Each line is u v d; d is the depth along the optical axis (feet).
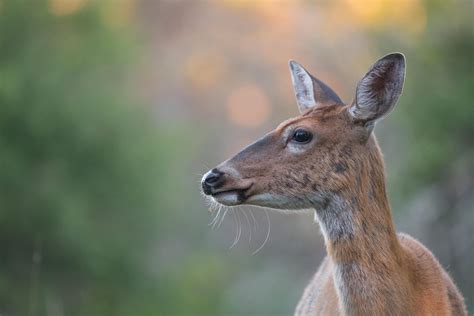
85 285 72.43
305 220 95.76
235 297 81.97
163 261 81.71
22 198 69.62
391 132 65.16
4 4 74.02
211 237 91.56
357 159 22.95
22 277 69.05
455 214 57.67
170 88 142.10
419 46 62.64
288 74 135.95
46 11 75.25
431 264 23.73
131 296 74.13
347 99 95.20
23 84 71.61
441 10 62.95
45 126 71.20
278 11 141.69
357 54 92.89
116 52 77.71
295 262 93.40
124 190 74.64
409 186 59.11
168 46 147.84
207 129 128.26
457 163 58.90
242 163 23.22
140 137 76.69
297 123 23.26
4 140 70.49
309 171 23.04
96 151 73.26
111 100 75.31
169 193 78.54
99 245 71.72
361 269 22.54
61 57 74.59
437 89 60.44
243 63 142.10
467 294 53.98
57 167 72.08
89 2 77.15
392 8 67.82
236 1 145.28
